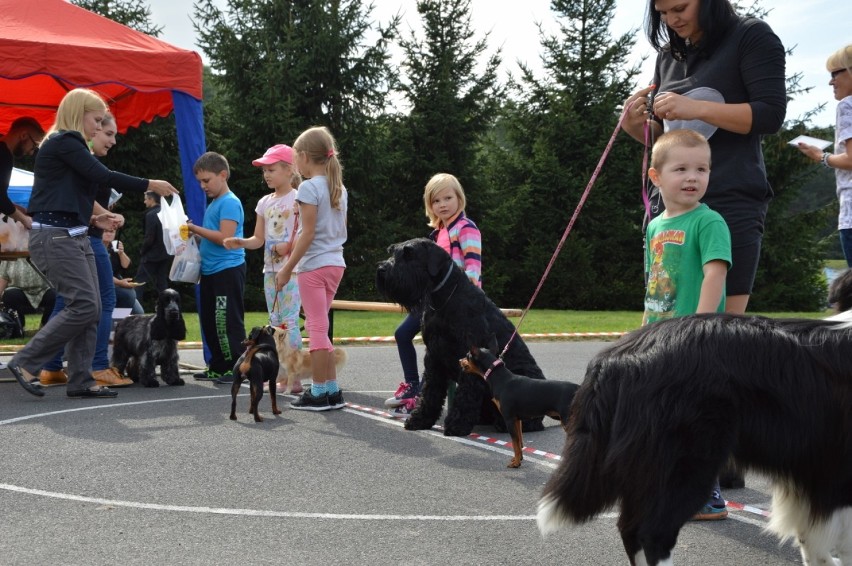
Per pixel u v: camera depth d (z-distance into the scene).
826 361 2.69
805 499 2.80
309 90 27.11
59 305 7.51
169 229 7.95
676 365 2.75
